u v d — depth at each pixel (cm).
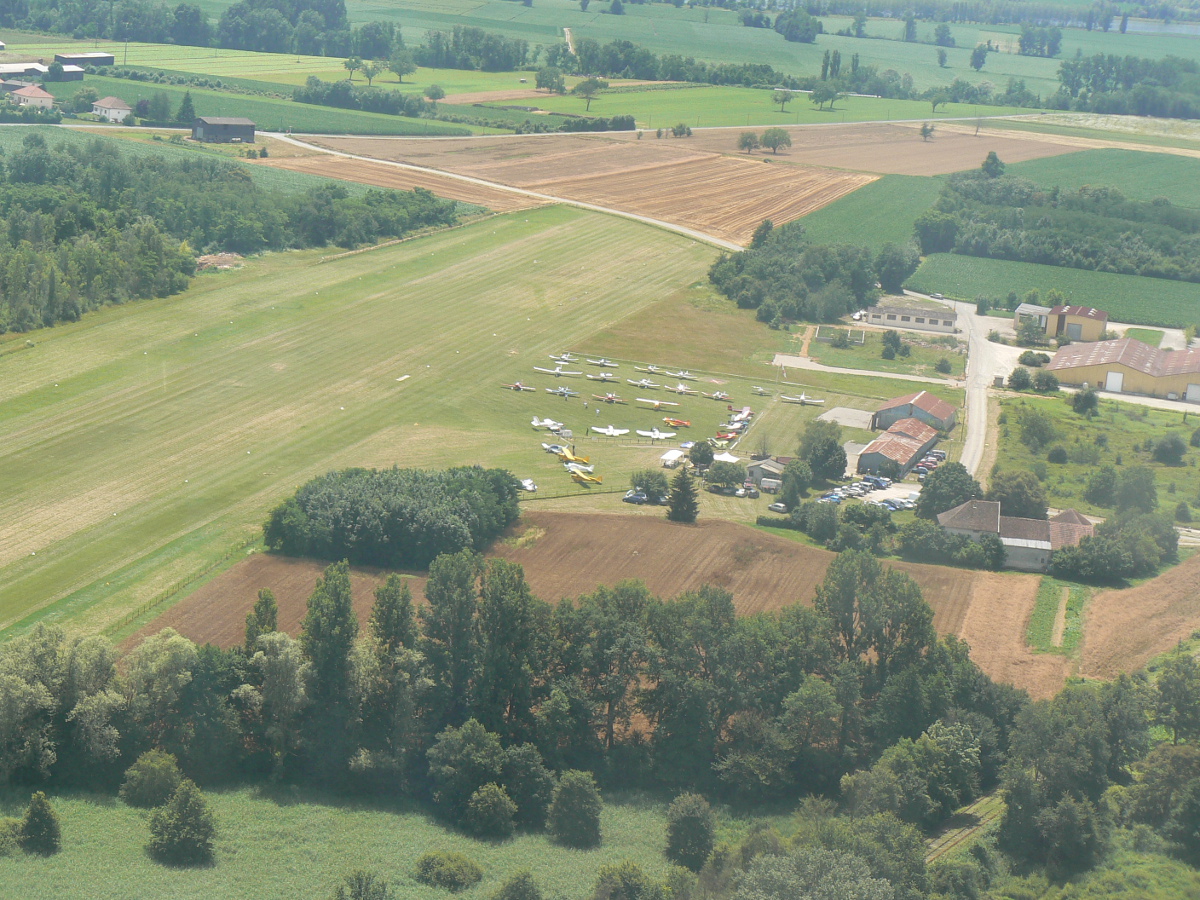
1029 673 13388
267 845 10256
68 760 10981
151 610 13700
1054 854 10381
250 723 11581
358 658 11594
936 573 15800
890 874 9431
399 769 11438
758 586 15038
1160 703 12188
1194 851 10381
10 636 13038
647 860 10519
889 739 11919
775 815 11262
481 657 11956
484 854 10444
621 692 12000
